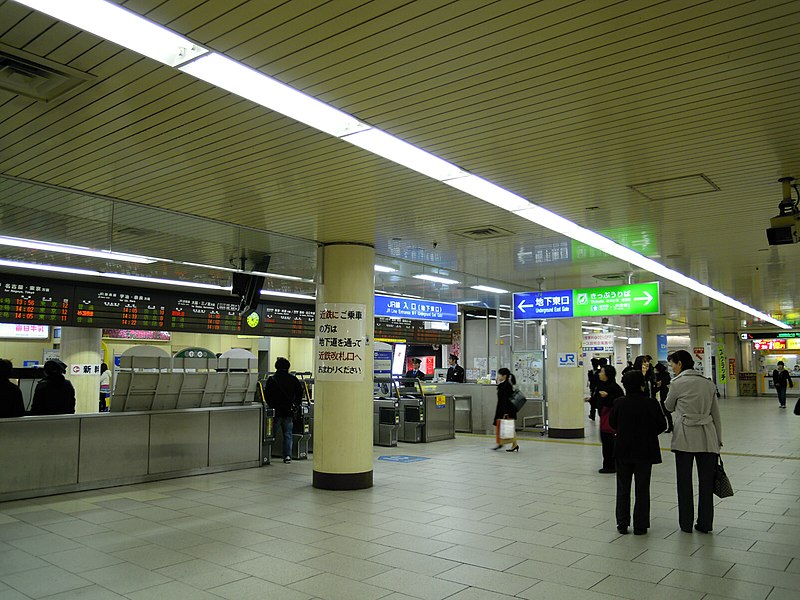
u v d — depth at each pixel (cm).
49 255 1048
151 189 671
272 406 1115
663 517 699
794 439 1445
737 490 852
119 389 912
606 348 2022
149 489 859
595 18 336
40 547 574
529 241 919
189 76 409
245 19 338
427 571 507
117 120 484
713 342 3438
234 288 1259
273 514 709
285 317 1638
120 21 341
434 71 398
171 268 1170
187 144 534
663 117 471
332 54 377
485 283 1380
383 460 1133
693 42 362
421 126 489
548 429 1529
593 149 539
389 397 1463
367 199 697
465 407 1672
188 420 973
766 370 3684
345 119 477
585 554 555
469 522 672
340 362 872
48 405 865
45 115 475
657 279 1316
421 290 1472
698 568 515
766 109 456
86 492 838
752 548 574
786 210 629
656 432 629
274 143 529
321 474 861
